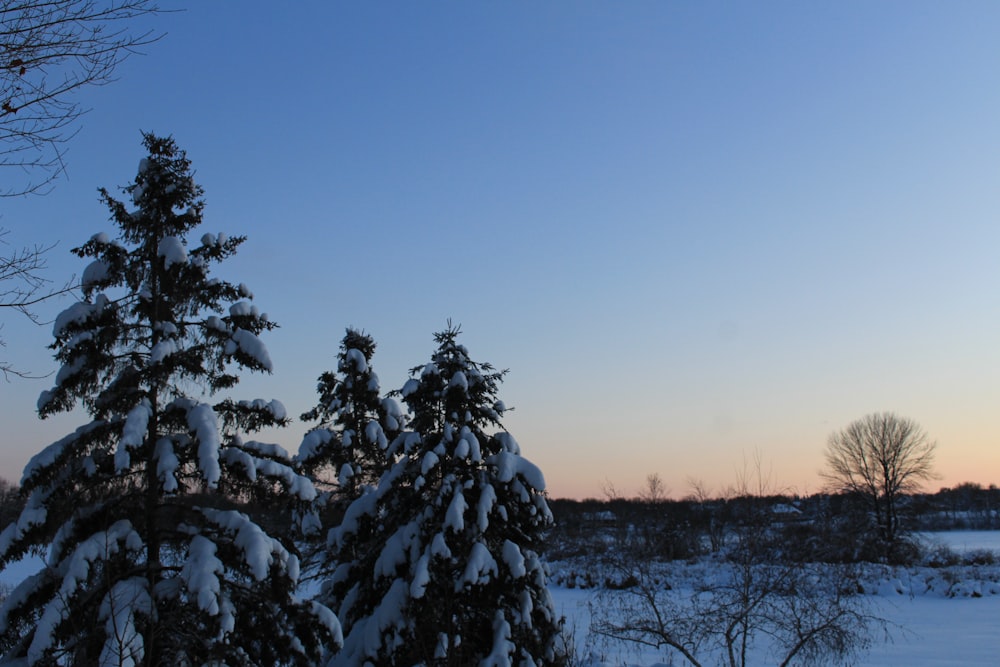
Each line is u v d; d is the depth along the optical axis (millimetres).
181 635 9773
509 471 14164
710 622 14570
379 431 18844
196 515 11320
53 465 10352
